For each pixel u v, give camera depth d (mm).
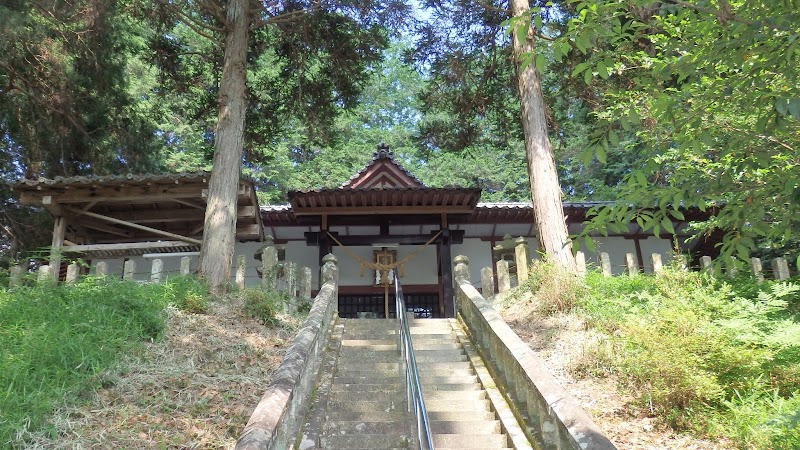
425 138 15680
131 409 5684
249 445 3979
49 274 9062
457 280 10141
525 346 6234
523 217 16156
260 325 8500
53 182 11461
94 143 15633
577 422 4398
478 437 5758
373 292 16453
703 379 5582
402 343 7465
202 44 23266
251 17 12555
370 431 6125
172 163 23469
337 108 15688
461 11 14023
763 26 3469
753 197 3852
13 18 11891
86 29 13352
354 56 14062
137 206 13109
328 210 14688
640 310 7500
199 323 7875
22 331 6480
